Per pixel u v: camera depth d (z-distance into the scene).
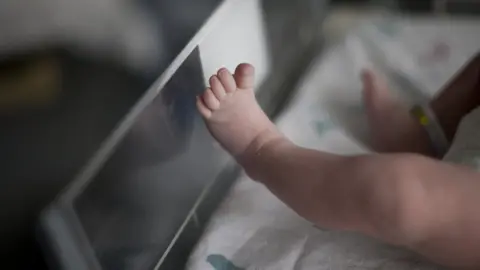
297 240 0.72
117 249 0.60
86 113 1.17
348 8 1.24
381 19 1.12
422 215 0.60
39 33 1.29
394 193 0.61
